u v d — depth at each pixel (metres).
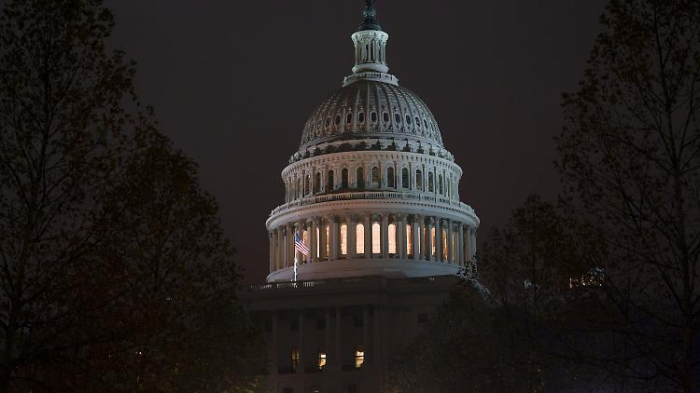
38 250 49.81
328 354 170.38
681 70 49.69
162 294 58.56
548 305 70.25
